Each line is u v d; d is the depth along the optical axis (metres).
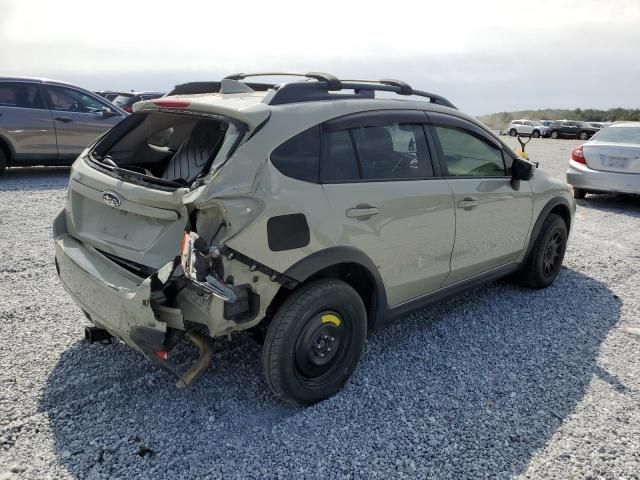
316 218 2.83
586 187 9.32
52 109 9.83
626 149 8.85
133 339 2.58
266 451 2.65
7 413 2.83
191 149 3.24
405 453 2.68
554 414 3.04
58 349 3.54
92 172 3.09
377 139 3.29
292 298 2.83
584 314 4.49
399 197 3.27
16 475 2.41
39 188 8.87
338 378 3.11
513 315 4.41
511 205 4.29
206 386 3.18
